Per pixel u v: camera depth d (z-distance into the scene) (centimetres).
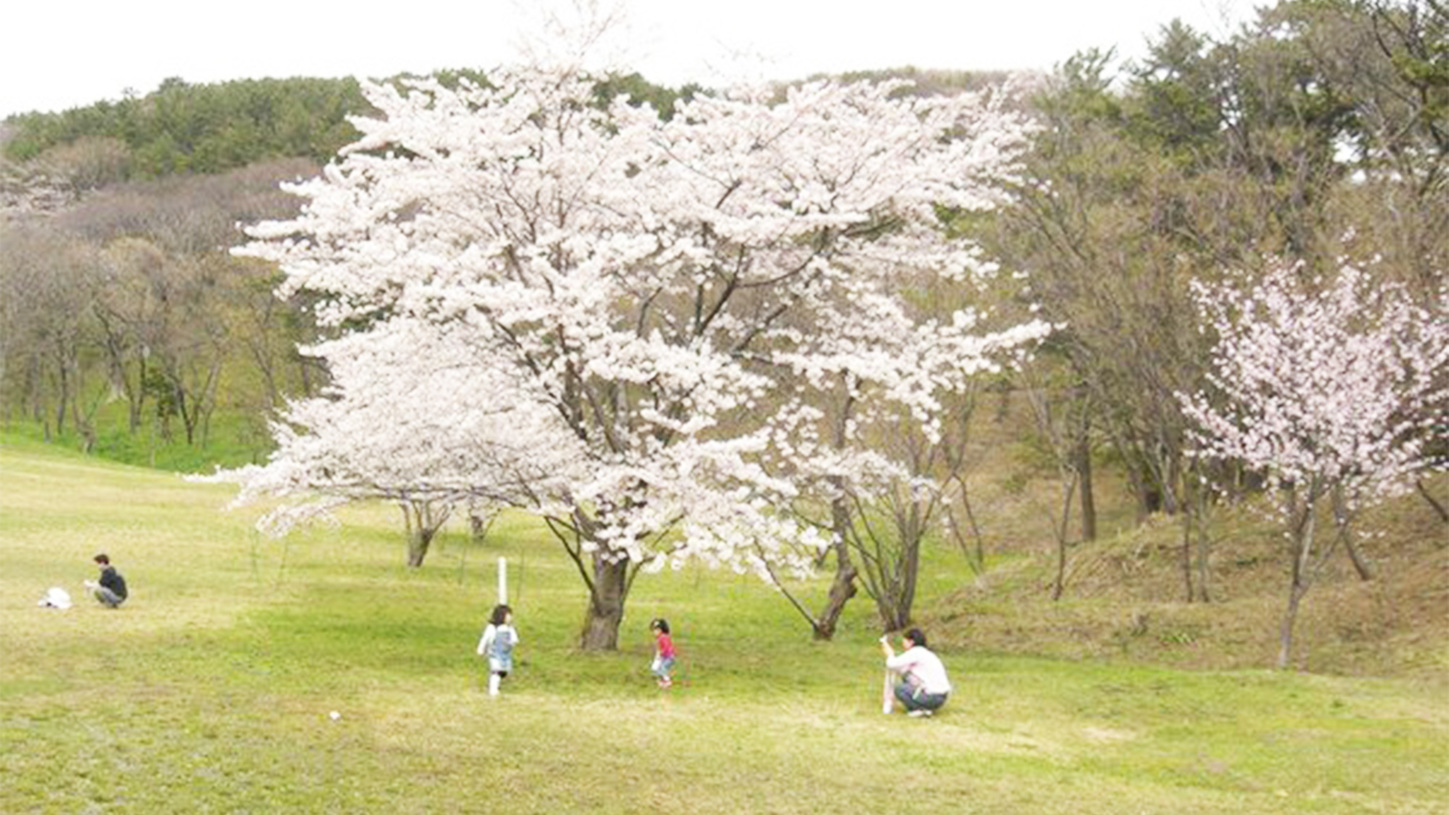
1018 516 3809
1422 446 2242
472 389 1733
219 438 6638
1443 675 1806
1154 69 3456
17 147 9819
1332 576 2380
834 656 1997
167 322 6431
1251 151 2833
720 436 2225
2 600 2098
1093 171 2700
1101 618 2344
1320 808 1159
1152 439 2684
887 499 2436
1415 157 2652
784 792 1144
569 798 1082
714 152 1875
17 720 1230
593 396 1794
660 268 1889
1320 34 2878
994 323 2427
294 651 1805
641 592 2888
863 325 1969
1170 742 1431
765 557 1902
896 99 2056
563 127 1822
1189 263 2447
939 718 1529
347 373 1983
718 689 1672
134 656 1669
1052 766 1301
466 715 1408
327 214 1761
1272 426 1941
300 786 1062
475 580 2905
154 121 9844
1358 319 2075
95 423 6938
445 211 1814
